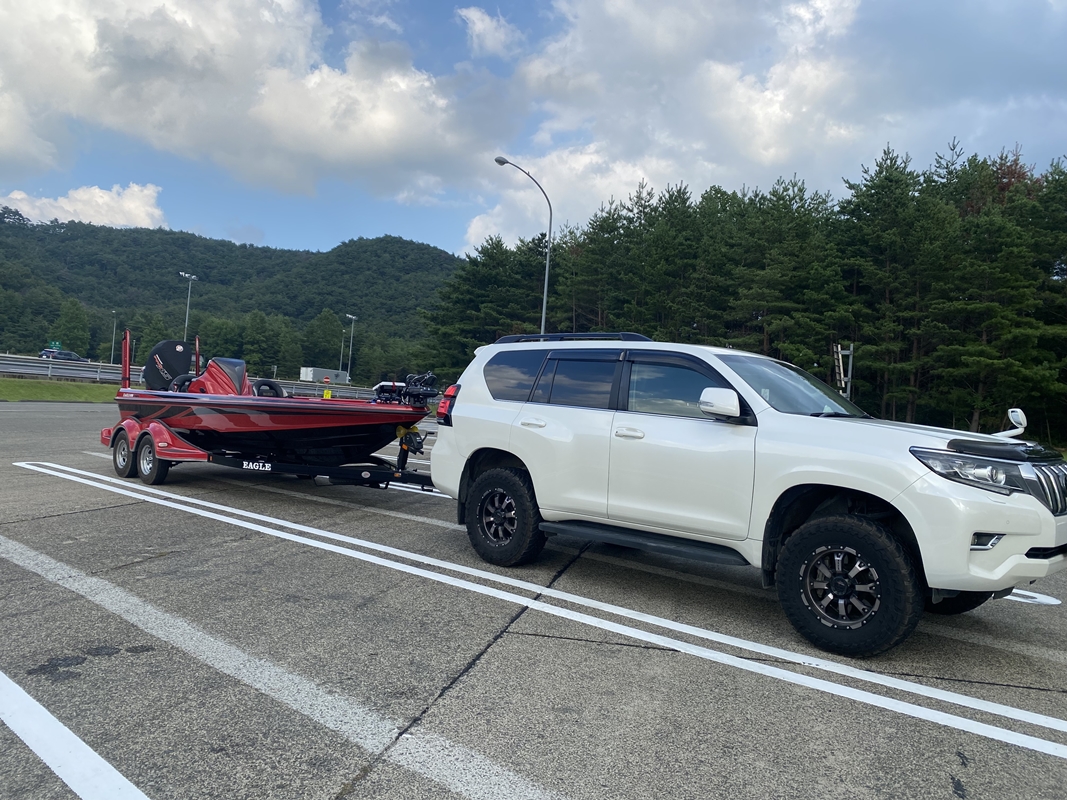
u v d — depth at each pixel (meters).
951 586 3.58
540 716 3.06
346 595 4.66
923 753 2.88
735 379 4.55
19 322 129.00
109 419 19.39
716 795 2.50
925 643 4.26
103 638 3.76
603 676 3.53
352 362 126.12
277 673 3.40
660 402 4.83
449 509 8.10
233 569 5.17
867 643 3.78
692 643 4.05
